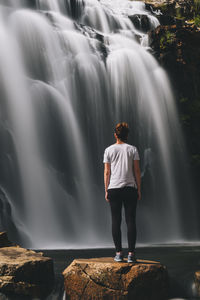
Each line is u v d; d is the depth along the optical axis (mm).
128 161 5176
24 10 18375
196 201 19078
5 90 15148
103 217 15789
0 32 16203
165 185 18484
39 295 5312
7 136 14117
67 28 20000
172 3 28312
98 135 17641
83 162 16484
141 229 16906
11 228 11930
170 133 19500
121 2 27234
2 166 13391
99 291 5051
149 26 24891
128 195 5113
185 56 21297
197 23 25641
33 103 15523
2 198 12258
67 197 14961
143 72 19703
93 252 9281
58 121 16141
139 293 4996
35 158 14727
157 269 5090
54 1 21953
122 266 5043
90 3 24125
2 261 5402
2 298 5227
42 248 11820
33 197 13891
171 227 17953
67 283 5246
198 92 21406
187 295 5473
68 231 14141
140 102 19156
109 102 18391
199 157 19406
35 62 17062
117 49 20844
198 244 13789
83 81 17797
